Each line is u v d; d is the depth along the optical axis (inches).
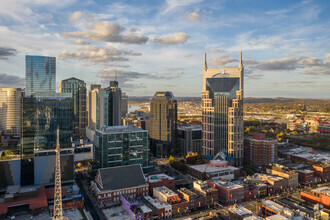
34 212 7667.3
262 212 7755.9
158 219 7618.1
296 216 6722.4
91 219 7500.0
